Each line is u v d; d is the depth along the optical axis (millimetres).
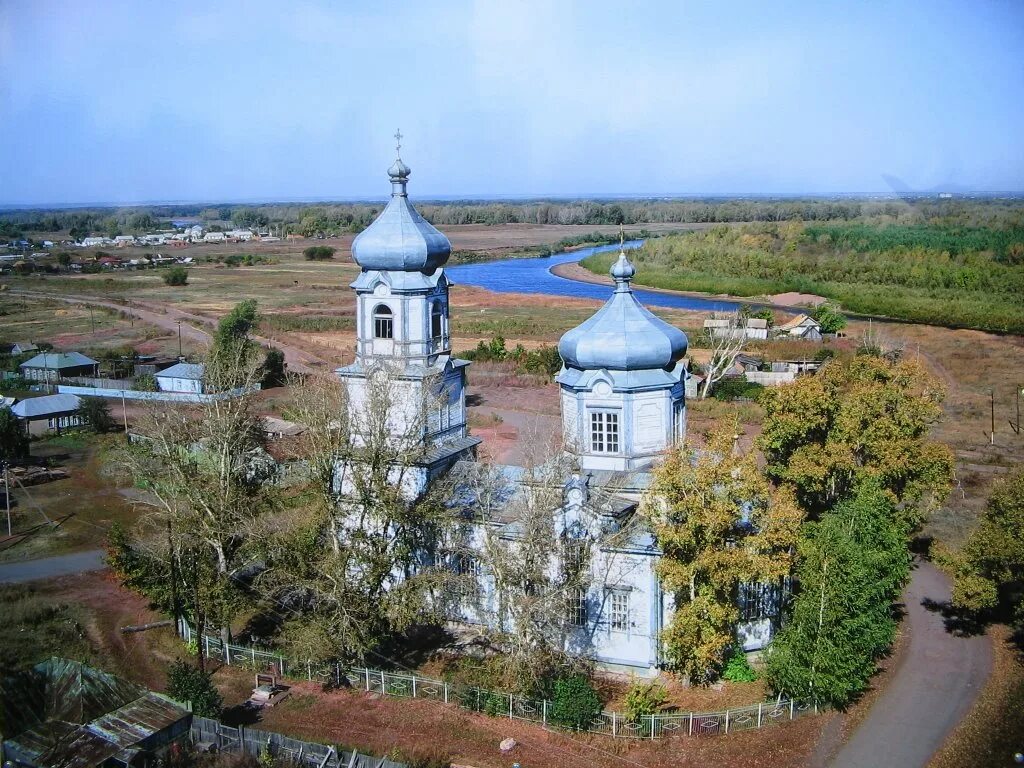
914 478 66375
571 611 58062
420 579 55656
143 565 68625
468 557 61031
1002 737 50031
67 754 47562
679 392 62438
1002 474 93000
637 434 60531
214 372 89375
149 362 161750
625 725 51562
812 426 65562
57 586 75438
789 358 147000
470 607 62406
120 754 47781
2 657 60938
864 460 67438
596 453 61469
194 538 62344
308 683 58406
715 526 50438
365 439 58281
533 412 131375
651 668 56812
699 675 55406
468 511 60625
